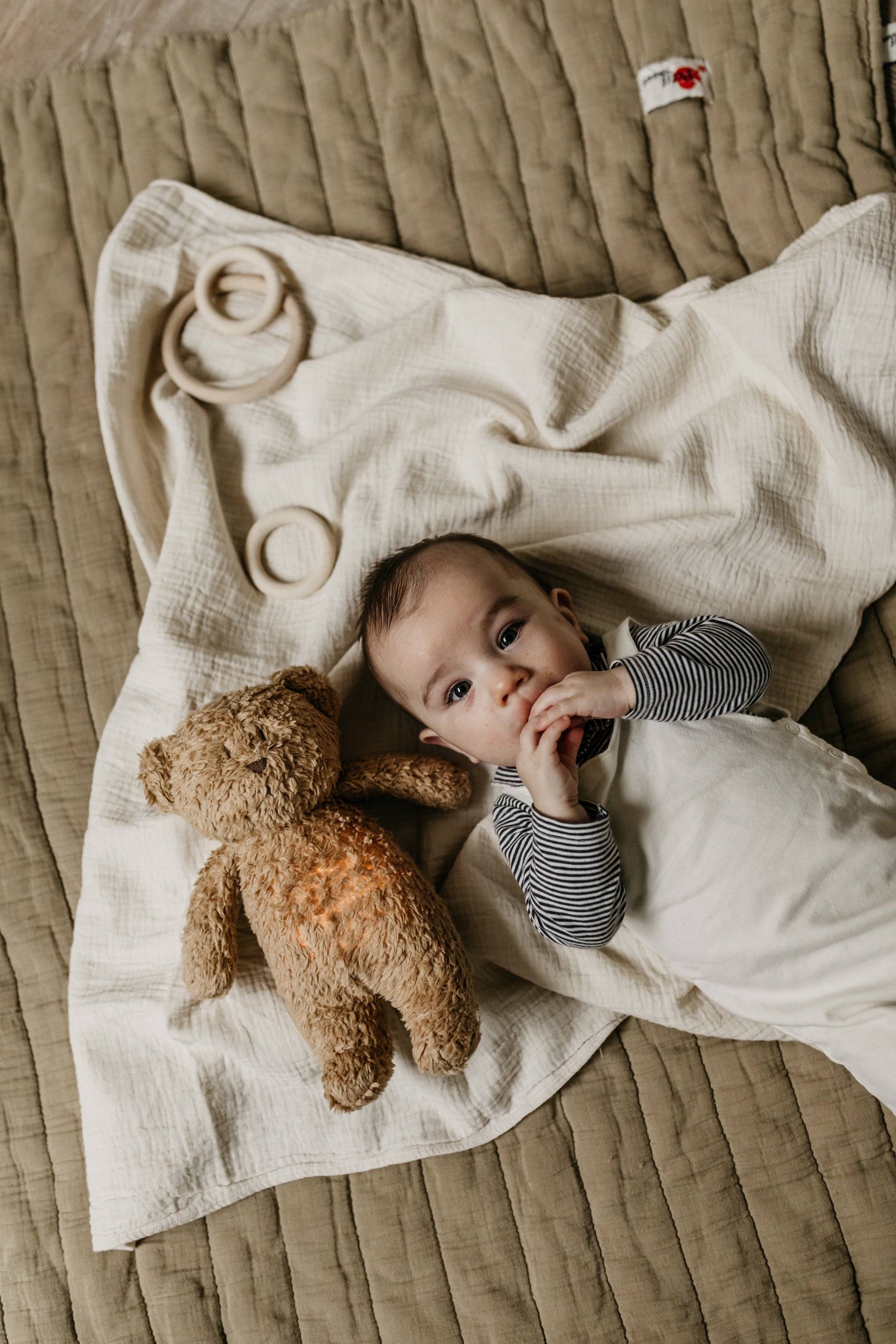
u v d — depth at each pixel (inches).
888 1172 40.3
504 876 43.3
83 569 49.2
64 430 50.7
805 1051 41.9
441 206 50.8
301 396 49.1
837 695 44.3
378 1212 41.9
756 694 38.1
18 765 47.4
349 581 44.6
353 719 45.1
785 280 43.8
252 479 48.7
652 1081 42.2
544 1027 42.2
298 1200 42.3
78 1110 44.5
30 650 48.5
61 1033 45.1
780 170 49.4
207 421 49.2
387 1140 41.6
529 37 51.3
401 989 35.6
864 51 49.8
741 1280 40.1
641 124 50.7
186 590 45.1
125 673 47.9
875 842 36.5
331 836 36.5
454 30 51.8
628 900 39.2
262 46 52.8
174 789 35.4
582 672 37.0
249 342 50.4
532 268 49.8
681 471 44.0
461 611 37.1
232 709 35.6
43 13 59.0
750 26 50.3
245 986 40.7
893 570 42.9
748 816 37.0
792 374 43.3
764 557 43.3
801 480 43.8
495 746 37.8
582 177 50.6
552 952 42.3
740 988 38.2
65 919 45.9
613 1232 40.9
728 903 37.1
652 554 43.8
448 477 46.3
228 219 51.0
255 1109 41.8
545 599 39.0
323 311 50.3
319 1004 35.7
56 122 53.3
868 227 43.6
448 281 48.9
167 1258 42.1
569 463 44.3
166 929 42.6
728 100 50.3
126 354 49.1
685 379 45.8
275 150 51.9
